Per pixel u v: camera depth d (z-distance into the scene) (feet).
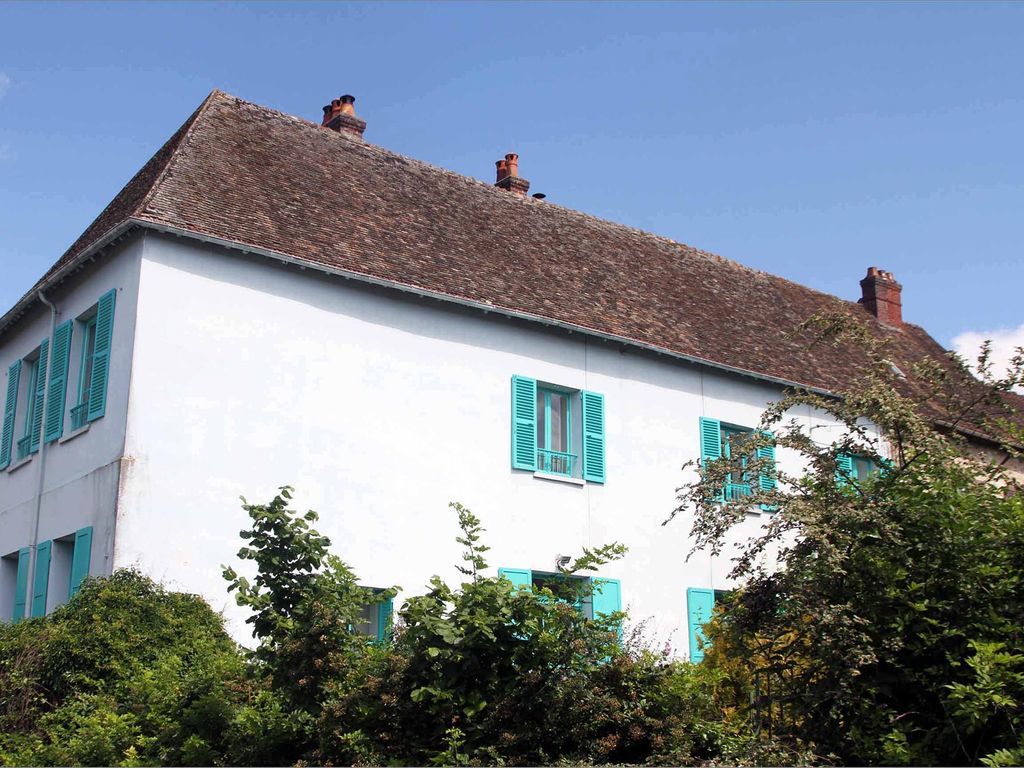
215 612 45.57
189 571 47.67
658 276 77.66
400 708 25.58
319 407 53.16
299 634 27.43
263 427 51.24
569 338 63.31
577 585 26.96
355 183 64.80
